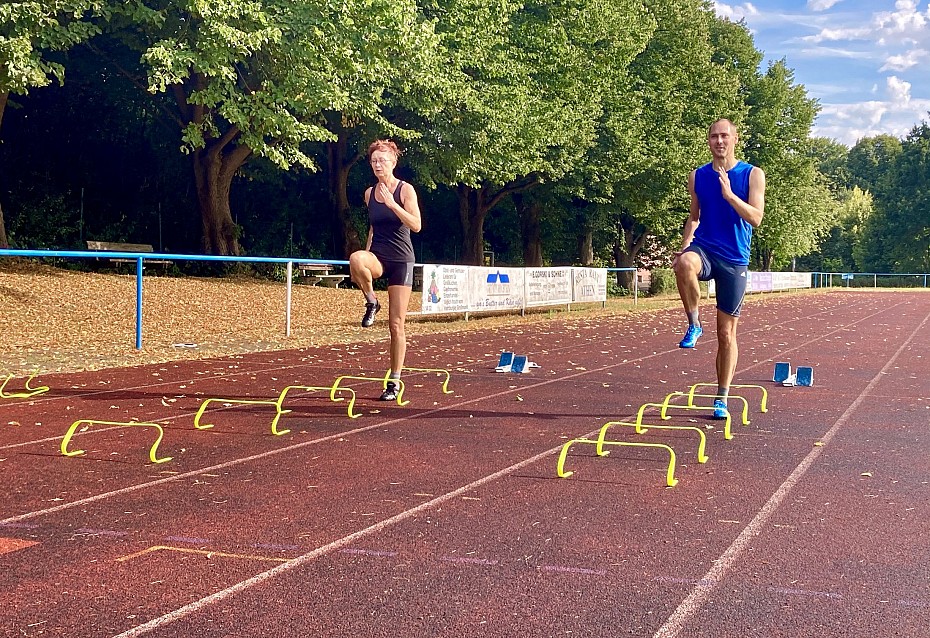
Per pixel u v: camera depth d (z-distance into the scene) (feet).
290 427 24.50
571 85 98.63
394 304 29.09
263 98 63.62
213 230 85.40
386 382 29.55
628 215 147.13
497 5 85.66
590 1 102.12
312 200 123.85
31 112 94.94
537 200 126.00
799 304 118.01
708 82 140.56
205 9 56.44
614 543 14.08
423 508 16.14
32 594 11.75
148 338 48.29
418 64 72.23
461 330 62.28
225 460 20.16
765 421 26.18
